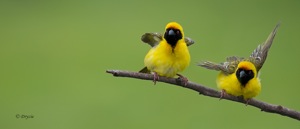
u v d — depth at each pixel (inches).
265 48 377.4
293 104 584.4
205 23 797.2
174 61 337.7
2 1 908.6
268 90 611.8
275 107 303.1
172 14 840.3
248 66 346.6
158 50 338.0
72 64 693.3
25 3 907.4
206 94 314.3
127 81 625.0
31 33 794.2
